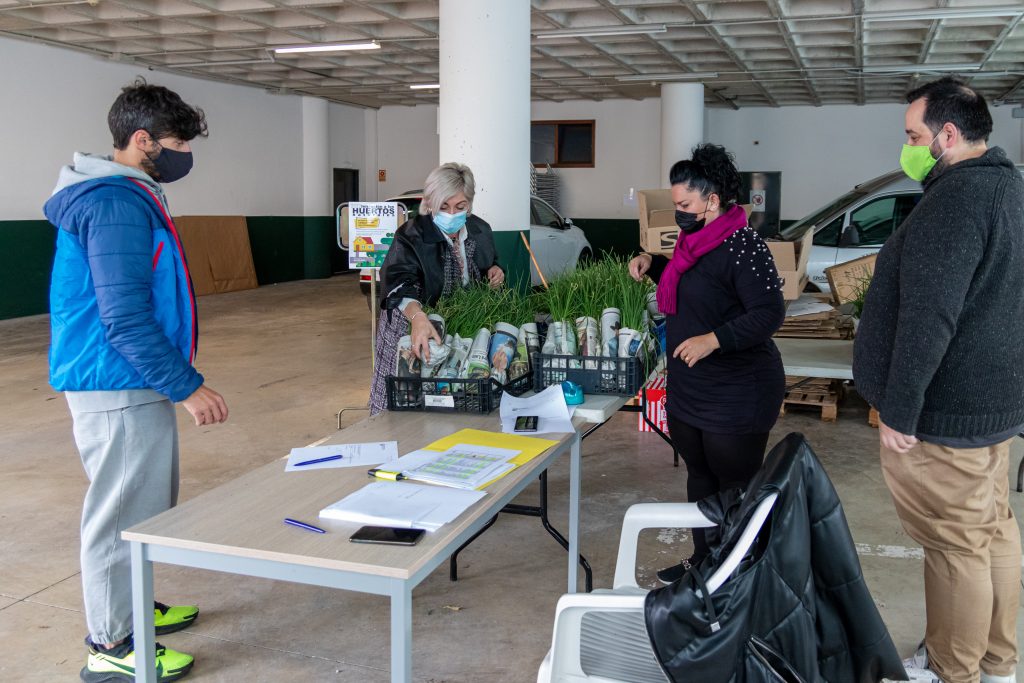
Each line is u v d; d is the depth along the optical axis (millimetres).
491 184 5434
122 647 2426
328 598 3084
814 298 6617
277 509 1853
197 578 3236
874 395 2092
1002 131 14023
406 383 2715
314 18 9109
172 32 9500
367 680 2533
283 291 13094
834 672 1702
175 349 2248
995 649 2240
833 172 14602
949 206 1886
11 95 9891
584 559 3006
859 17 8312
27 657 2643
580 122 15133
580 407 2689
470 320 2879
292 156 14539
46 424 5414
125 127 2262
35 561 3361
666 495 4156
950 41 9602
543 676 1876
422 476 2014
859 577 1674
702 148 2604
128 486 2330
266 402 6031
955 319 1879
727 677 1496
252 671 2582
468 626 2865
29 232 10195
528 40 5562
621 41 10000
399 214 5258
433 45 10344
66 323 2246
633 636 1768
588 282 3107
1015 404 1979
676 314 2719
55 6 8375
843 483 4270
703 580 1523
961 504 2051
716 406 2645
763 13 8555
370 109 16250
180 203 12344
